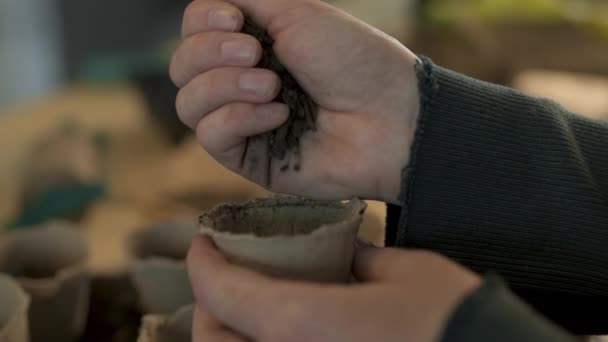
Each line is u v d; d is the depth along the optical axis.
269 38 0.51
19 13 1.32
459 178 0.49
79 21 1.45
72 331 0.61
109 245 0.71
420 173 0.49
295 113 0.51
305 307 0.42
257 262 0.46
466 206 0.49
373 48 0.50
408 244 0.50
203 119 0.50
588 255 0.50
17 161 0.90
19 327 0.54
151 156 0.94
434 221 0.49
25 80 1.36
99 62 1.31
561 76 1.08
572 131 0.51
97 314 0.64
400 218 0.50
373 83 0.51
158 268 0.60
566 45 0.97
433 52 1.01
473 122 0.50
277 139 0.51
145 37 1.43
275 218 0.49
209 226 0.47
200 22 0.50
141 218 0.77
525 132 0.50
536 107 0.51
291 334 0.42
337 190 0.52
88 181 0.81
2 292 0.56
